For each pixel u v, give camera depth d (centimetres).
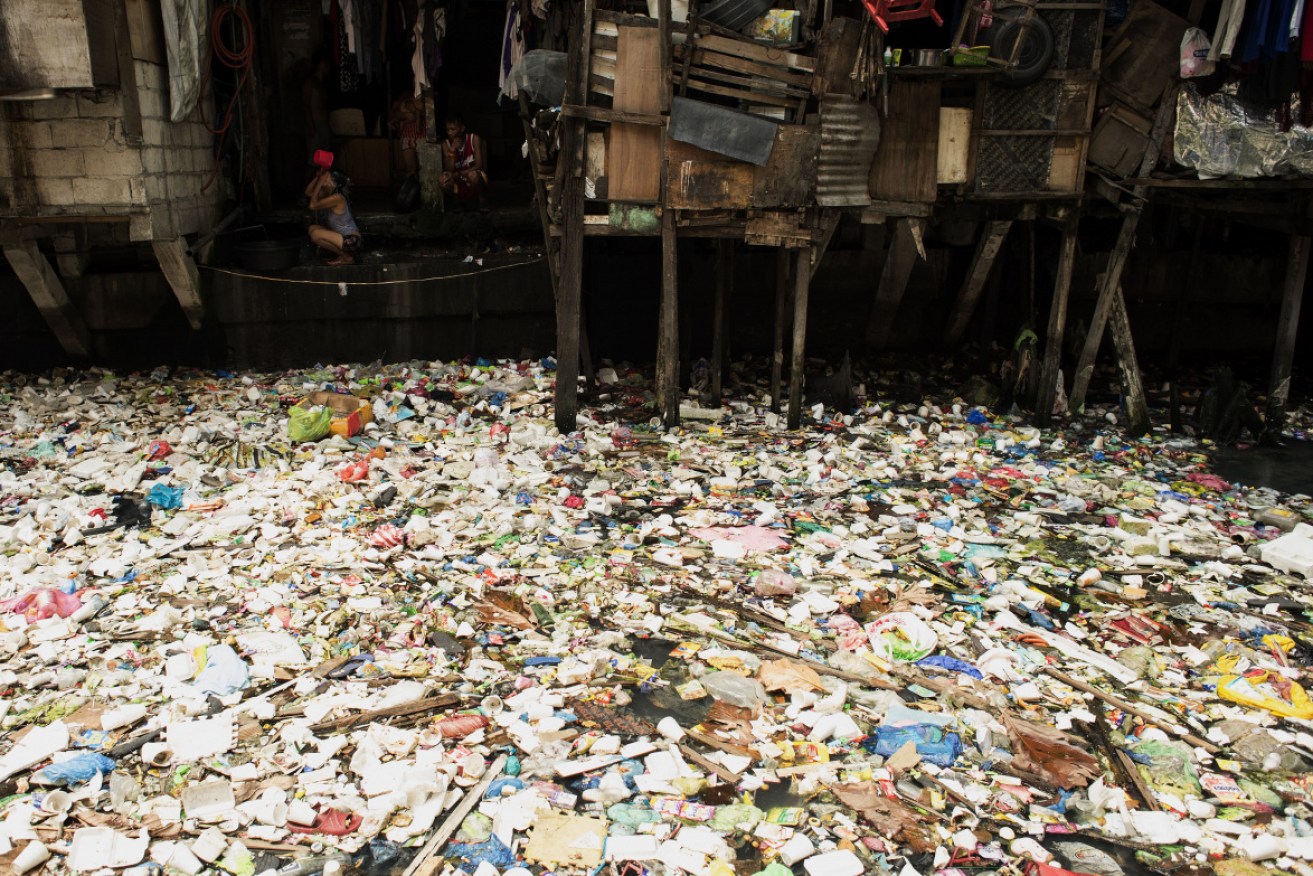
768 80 1004
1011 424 1195
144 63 1056
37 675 623
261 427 1076
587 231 1051
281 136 1525
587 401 1220
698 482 970
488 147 1717
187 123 1188
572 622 705
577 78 988
